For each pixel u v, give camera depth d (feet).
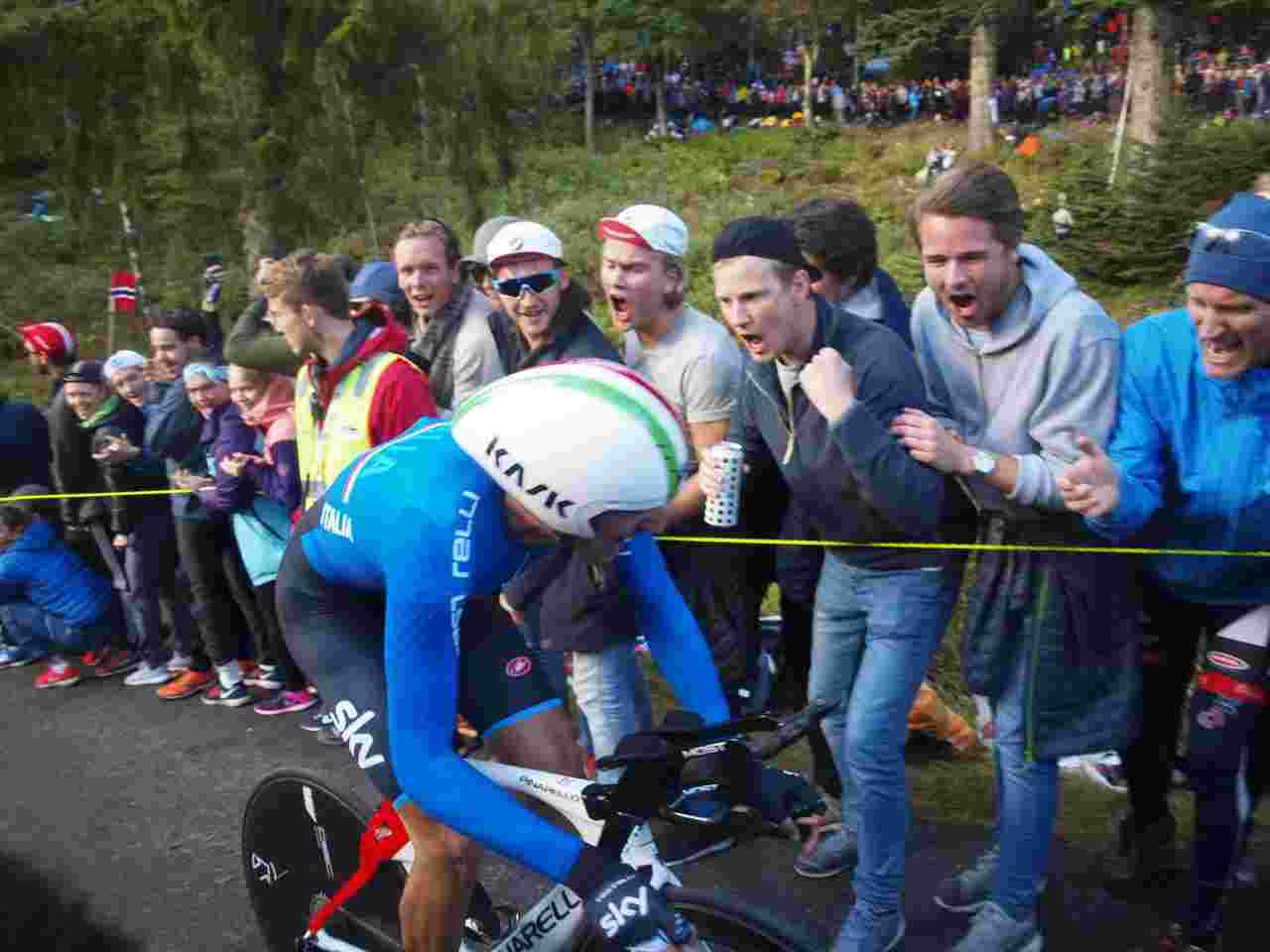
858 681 8.23
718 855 10.22
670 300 10.28
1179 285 47.34
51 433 16.40
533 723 7.10
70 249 63.62
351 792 7.68
